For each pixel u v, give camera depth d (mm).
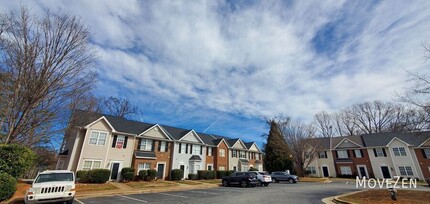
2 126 13078
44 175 12109
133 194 15883
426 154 33688
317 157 43562
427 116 14734
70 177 12523
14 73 12664
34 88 12695
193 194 15750
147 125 32000
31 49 12742
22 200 12211
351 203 11125
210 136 42594
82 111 19062
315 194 15383
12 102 12719
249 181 21609
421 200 11102
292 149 36438
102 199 13391
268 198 13375
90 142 24125
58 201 11000
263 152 48094
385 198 11953
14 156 12938
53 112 14273
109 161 25156
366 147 38781
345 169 40188
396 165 35500
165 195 15281
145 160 28281
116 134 26672
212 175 33500
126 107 42750
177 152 32375
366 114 50250
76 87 14844
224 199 13086
